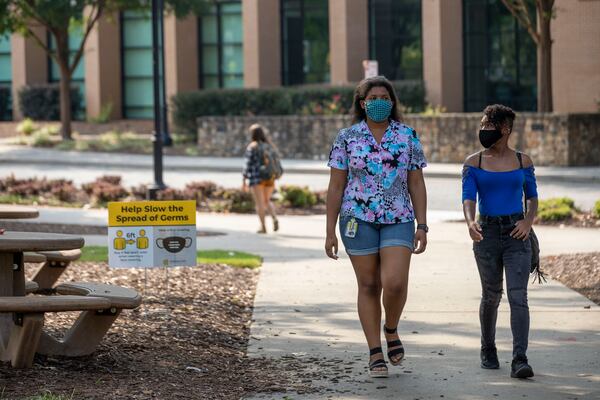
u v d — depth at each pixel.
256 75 114.62
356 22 109.00
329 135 87.06
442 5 103.06
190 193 60.19
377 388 18.59
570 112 82.38
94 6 100.75
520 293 19.14
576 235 44.16
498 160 19.34
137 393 17.52
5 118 128.62
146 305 26.03
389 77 109.50
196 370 19.78
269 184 47.22
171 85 119.69
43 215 52.09
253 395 18.14
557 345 22.00
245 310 27.00
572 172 71.06
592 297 27.67
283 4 115.81
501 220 19.23
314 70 115.19
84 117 126.69
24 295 20.34
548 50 77.06
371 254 18.86
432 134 81.69
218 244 42.44
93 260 34.44
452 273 33.03
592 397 17.78
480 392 18.19
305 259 37.28
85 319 19.86
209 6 110.19
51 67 129.00
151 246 24.11
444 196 62.59
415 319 25.22
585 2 85.06
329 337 23.33
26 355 18.52
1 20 95.12
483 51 104.88
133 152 95.69
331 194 19.16
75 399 16.70
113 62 124.44
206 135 93.31
